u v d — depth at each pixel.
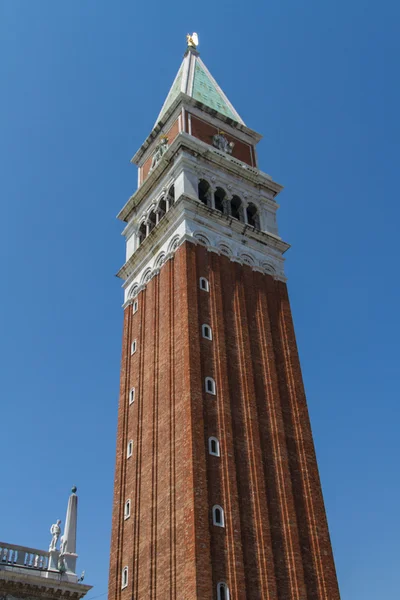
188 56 91.81
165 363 58.88
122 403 63.56
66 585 39.22
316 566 51.56
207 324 59.31
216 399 54.81
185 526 47.06
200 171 70.81
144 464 56.09
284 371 63.03
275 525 51.47
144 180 79.00
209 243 65.38
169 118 79.56
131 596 50.34
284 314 67.31
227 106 85.56
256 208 74.19
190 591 44.00
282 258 72.06
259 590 47.03
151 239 69.56
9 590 37.78
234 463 52.06
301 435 58.78
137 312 68.19
